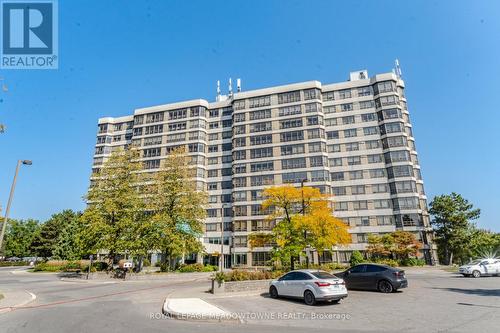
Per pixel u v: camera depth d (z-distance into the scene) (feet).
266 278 65.62
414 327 30.40
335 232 91.50
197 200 110.63
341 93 202.80
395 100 188.85
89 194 110.83
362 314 37.73
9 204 62.64
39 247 198.59
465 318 33.94
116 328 31.48
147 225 103.50
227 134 223.30
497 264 92.12
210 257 191.01
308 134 196.44
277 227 92.99
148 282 89.71
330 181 187.83
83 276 102.17
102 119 248.32
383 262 131.95
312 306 44.06
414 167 181.68
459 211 158.92
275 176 195.00
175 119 228.02
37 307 46.55
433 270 122.52
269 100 212.02
